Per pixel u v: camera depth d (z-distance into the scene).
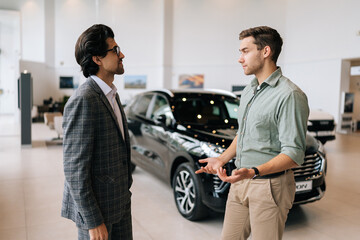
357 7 11.04
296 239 2.66
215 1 15.37
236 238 1.64
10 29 19.06
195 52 15.90
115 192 1.32
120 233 1.50
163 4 15.78
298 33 13.55
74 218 1.31
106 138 1.27
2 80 19.34
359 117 13.44
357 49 11.12
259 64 1.46
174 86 16.31
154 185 4.13
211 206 2.64
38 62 16.16
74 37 16.75
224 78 15.58
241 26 15.02
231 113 3.77
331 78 12.15
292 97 1.34
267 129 1.43
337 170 5.17
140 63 16.59
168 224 2.91
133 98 4.67
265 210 1.45
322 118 6.59
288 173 1.47
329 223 3.01
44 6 16.53
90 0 16.52
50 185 4.09
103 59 1.32
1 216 3.05
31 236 2.63
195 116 3.52
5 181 4.24
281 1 14.18
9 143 7.45
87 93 1.22
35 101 16.17
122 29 16.52
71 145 1.18
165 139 3.35
